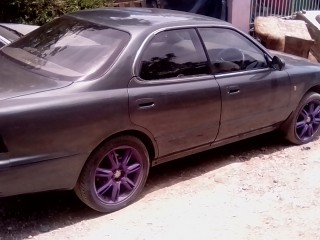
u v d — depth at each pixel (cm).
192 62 438
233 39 483
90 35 414
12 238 358
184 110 424
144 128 398
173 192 445
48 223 383
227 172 493
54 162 349
